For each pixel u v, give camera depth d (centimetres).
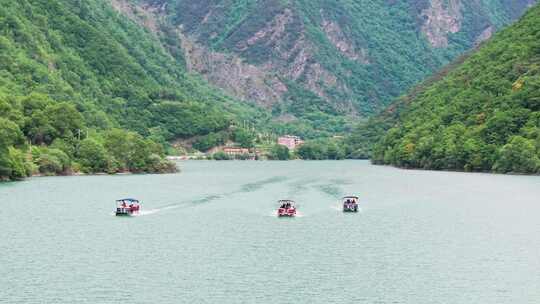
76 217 18012
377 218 18388
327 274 12144
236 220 17888
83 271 12144
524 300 10800
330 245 14550
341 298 10819
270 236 15525
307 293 11031
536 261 13188
